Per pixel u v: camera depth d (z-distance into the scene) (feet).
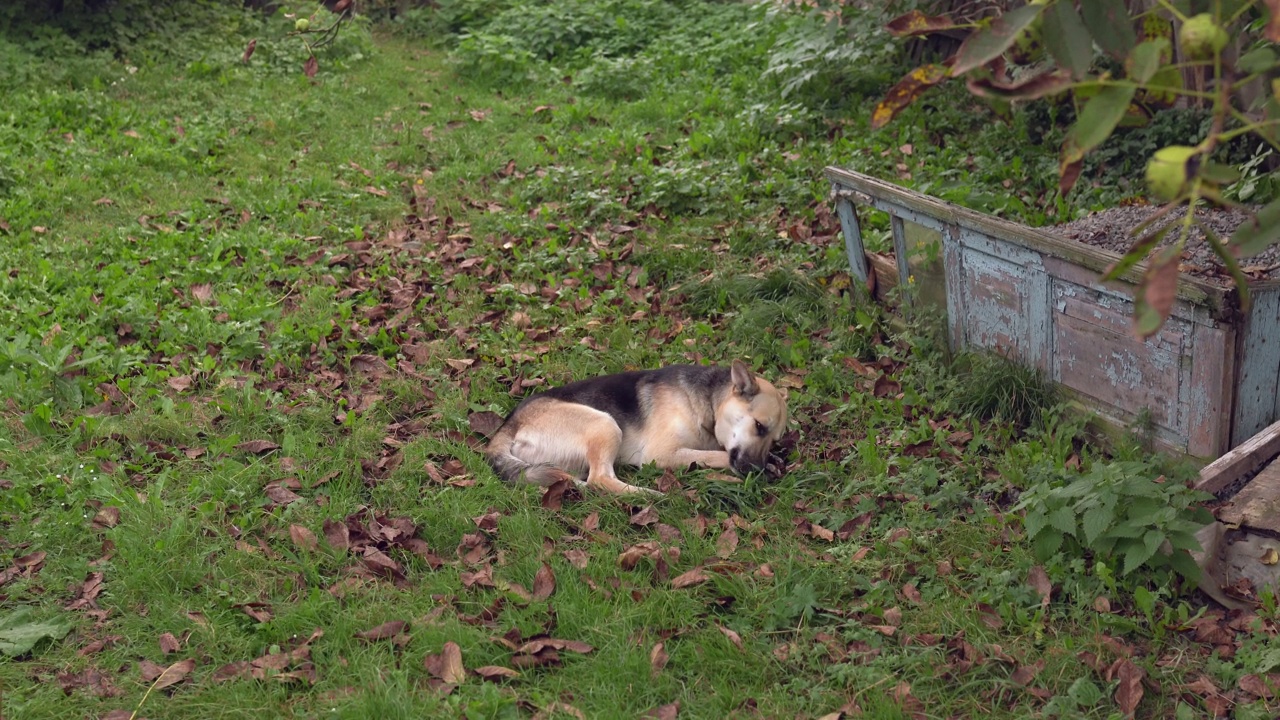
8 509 14.88
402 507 15.38
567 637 12.64
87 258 24.06
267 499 15.40
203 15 40.45
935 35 31.78
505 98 37.06
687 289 22.56
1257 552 13.14
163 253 24.06
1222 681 11.76
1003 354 17.78
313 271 23.94
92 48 37.37
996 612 12.93
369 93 37.04
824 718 11.21
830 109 31.76
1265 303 14.08
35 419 16.97
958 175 26.45
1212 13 7.14
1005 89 6.81
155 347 20.44
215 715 11.43
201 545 14.23
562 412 16.84
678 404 17.11
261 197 28.07
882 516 14.96
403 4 46.68
